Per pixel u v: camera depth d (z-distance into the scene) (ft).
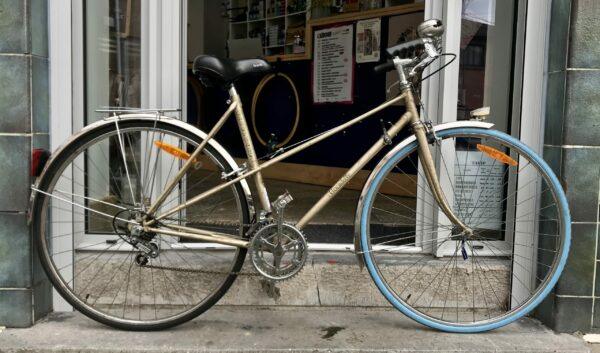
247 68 8.76
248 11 24.12
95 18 10.12
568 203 9.22
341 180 9.10
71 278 9.76
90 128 8.75
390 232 11.42
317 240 11.33
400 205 13.67
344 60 18.06
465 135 9.07
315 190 17.62
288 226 8.61
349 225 12.45
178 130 8.82
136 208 8.80
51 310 9.89
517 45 10.11
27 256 9.10
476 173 10.29
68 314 9.82
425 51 8.80
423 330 9.41
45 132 9.44
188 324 9.45
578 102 9.09
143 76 10.08
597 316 9.42
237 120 8.93
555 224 9.35
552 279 9.20
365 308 10.18
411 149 9.14
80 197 9.66
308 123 19.33
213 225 9.81
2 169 8.96
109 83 10.21
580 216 9.27
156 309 9.95
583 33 8.99
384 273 10.08
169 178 9.93
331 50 18.45
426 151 9.06
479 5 10.21
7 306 9.16
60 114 9.53
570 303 9.39
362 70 17.53
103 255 10.02
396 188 14.83
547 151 9.66
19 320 9.19
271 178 20.31
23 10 8.77
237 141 18.71
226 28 27.58
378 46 17.07
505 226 10.32
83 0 10.02
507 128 10.44
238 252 8.97
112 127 8.80
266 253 9.07
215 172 9.83
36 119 9.12
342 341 8.91
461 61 10.26
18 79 8.86
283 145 19.99
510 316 9.36
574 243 9.32
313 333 9.18
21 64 8.85
